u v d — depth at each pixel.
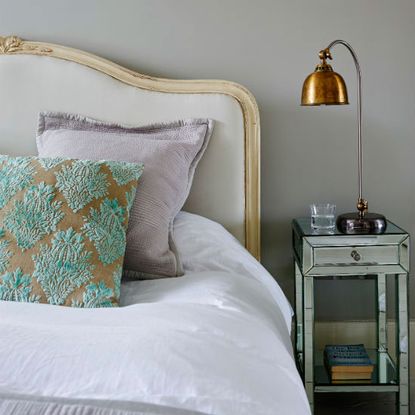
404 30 2.81
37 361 1.39
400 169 2.89
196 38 2.82
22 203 2.03
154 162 2.36
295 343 2.84
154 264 2.18
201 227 2.45
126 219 2.11
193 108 2.71
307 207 2.92
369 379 2.57
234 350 1.53
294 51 2.83
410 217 2.92
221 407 1.28
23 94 2.72
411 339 2.98
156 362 1.38
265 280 2.38
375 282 2.96
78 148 2.41
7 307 1.79
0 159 2.17
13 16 2.82
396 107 2.85
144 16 2.81
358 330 2.99
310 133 2.88
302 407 1.46
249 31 2.82
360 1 2.80
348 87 2.85
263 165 2.90
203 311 1.74
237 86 2.73
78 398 1.27
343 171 2.90
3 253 1.97
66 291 1.93
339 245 2.48
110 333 1.52
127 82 2.73
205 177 2.72
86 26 2.82
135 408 1.22
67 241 1.98
